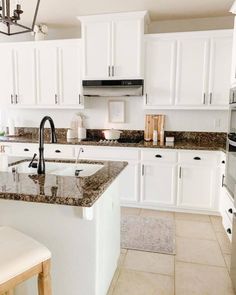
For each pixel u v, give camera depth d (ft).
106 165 6.86
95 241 4.86
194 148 10.75
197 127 12.64
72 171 7.29
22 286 5.31
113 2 10.39
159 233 9.23
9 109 14.90
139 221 10.25
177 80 11.63
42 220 4.99
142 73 11.75
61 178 5.25
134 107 13.23
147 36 11.60
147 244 8.45
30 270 3.88
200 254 7.90
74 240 4.92
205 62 11.27
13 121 14.57
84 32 12.01
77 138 13.44
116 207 6.72
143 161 11.35
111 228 6.24
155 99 11.94
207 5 10.67
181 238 8.92
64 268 5.04
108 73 12.00
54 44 12.71
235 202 6.98
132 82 11.72
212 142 12.46
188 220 10.44
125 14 11.38
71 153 12.14
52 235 4.99
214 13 11.57
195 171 10.91
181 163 10.99
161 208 11.52
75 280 5.03
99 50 11.98
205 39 11.16
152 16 11.96
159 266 7.27
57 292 5.13
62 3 10.46
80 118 13.71
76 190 4.43
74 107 13.03
